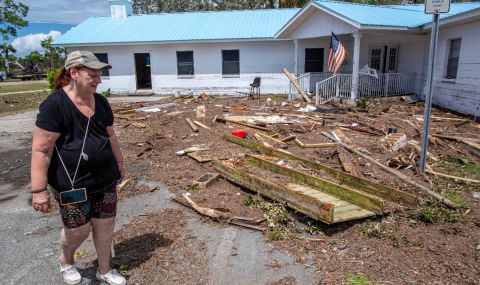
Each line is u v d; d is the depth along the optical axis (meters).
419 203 4.68
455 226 4.11
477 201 4.93
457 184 5.60
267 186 4.70
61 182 2.65
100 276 3.12
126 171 6.33
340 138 8.28
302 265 3.39
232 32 20.34
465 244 3.71
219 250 3.67
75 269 3.19
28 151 8.40
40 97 22.30
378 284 3.05
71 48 21.39
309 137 8.64
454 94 12.88
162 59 21.02
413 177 5.77
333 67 14.07
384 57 17.33
